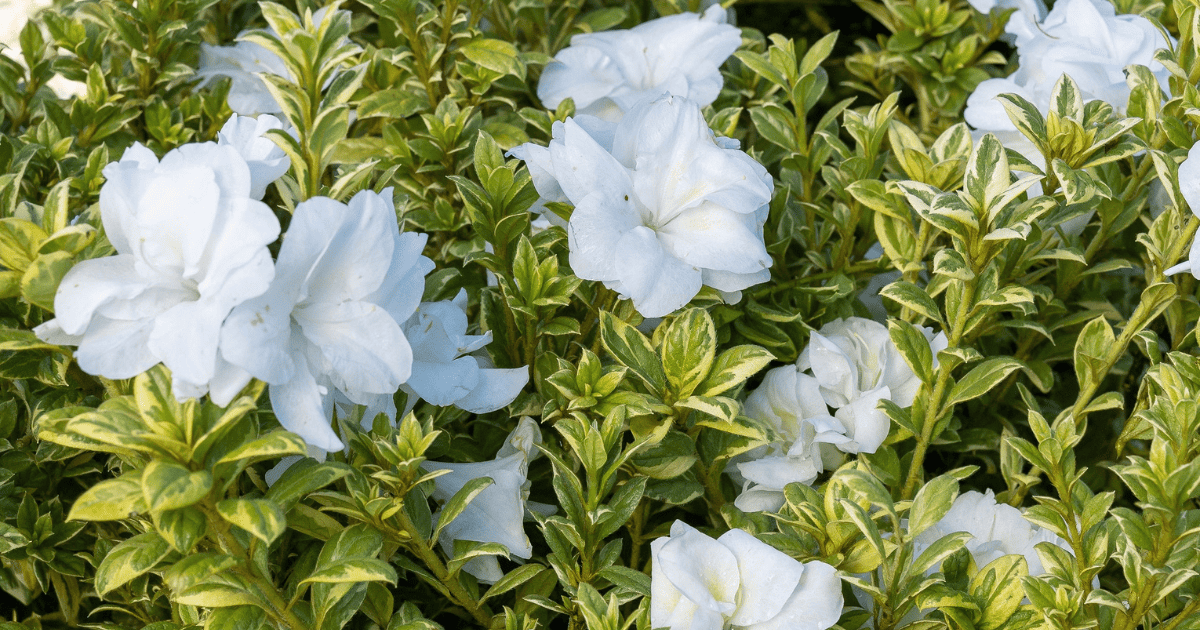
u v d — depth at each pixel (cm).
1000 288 81
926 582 76
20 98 93
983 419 89
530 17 98
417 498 78
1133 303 92
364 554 75
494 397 80
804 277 88
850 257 90
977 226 78
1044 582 76
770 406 84
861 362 84
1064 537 77
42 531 82
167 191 72
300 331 74
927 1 96
